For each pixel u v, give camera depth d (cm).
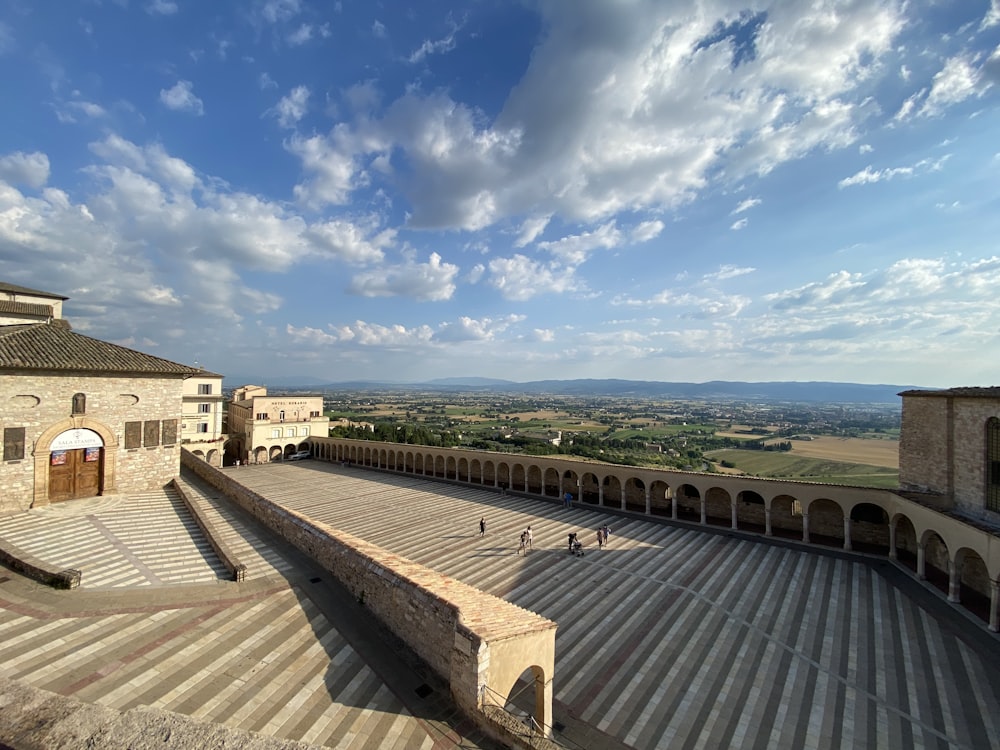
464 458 5447
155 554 1903
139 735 561
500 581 2534
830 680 1631
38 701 611
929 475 2733
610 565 2767
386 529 3566
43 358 2600
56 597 1454
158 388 3053
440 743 963
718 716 1449
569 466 4469
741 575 2606
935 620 2067
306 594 1529
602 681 1625
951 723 1423
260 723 991
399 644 1285
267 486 5275
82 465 2717
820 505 3359
